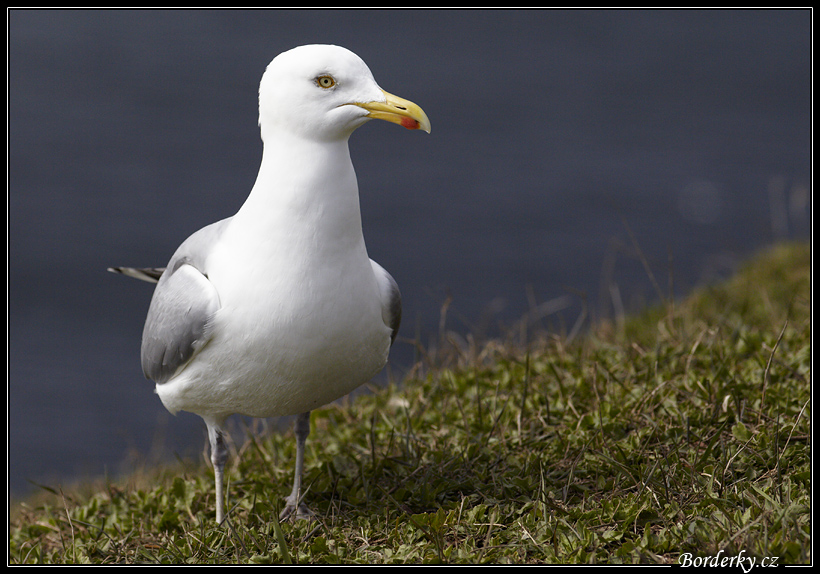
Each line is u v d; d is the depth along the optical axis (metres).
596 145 41.25
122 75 49.81
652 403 8.34
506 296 26.38
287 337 6.63
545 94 49.50
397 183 35.56
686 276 26.86
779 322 10.13
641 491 6.75
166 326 7.00
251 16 62.16
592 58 57.34
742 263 14.75
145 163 38.44
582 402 8.73
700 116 46.09
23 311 27.00
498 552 6.38
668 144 41.62
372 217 32.19
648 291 23.11
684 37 63.03
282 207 6.57
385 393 10.29
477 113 45.44
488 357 10.73
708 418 7.86
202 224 33.00
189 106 46.16
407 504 7.45
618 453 7.48
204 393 7.14
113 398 22.08
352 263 6.75
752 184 36.19
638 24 65.81
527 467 7.61
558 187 35.75
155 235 31.95
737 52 59.59
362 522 7.14
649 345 10.05
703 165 38.62
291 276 6.56
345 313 6.74
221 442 7.68
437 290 25.97
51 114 43.22
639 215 32.97
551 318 22.28
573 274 28.02
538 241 30.56
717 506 6.40
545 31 62.84
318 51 6.63
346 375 7.17
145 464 11.01
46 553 7.80
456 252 29.61
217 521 7.61
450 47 57.84
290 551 6.77
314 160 6.61
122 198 34.72
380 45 57.34
